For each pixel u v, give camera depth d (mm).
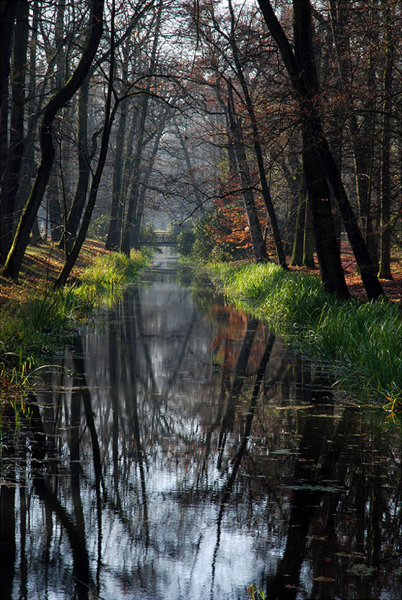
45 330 13031
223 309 19344
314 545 4148
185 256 61281
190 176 36906
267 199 25109
